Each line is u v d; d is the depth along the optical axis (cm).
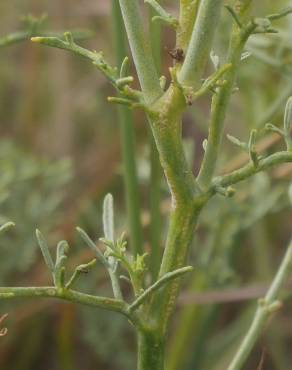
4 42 32
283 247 50
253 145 24
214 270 41
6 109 57
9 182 44
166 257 24
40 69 57
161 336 24
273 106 38
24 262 45
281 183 43
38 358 47
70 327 44
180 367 41
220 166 42
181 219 24
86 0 54
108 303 23
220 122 23
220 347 42
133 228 33
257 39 38
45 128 56
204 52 22
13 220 45
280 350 43
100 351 46
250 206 41
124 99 23
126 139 33
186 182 23
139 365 24
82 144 56
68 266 44
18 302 45
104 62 24
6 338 45
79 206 47
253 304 42
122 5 23
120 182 49
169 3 42
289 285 41
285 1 41
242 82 42
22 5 56
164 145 23
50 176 48
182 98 23
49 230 47
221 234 41
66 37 24
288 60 36
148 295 23
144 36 23
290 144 24
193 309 40
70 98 57
